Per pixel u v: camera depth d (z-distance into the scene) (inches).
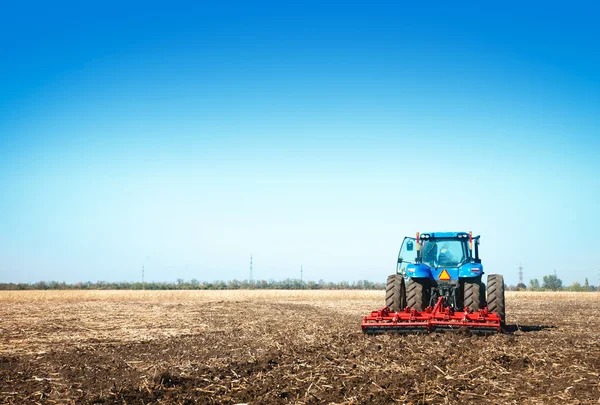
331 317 783.7
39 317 781.9
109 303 1230.3
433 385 283.1
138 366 348.5
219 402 259.1
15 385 294.4
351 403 253.9
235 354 395.5
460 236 544.7
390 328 468.4
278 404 255.0
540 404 247.9
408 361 344.8
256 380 302.4
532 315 825.5
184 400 261.0
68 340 494.6
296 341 470.3
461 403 251.3
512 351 374.6
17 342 480.7
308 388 283.0
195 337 516.1
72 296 1560.0
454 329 452.8
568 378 295.4
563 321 695.1
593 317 776.9
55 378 312.2
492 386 281.3
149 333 555.2
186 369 334.0
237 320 725.3
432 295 519.2
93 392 277.3
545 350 380.8
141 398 265.9
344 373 315.3
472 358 349.7
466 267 494.3
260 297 1652.3
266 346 440.8
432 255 546.3
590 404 245.6
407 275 503.5
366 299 1558.8
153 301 1348.4
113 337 518.9
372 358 357.4
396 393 270.1
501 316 503.2
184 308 1027.3
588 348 394.0
